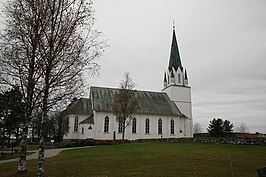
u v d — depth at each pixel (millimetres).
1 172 18375
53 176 15414
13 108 17641
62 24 13867
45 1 14141
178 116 68000
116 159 22453
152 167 17641
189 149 30984
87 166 18828
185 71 77125
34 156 30641
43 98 14000
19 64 15500
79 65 15031
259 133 70438
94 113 60312
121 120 54250
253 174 14484
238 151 26984
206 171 15680
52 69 14133
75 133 59750
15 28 15078
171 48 78812
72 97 15508
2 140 46750
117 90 67562
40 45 13891
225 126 90750
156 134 65000
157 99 71562
